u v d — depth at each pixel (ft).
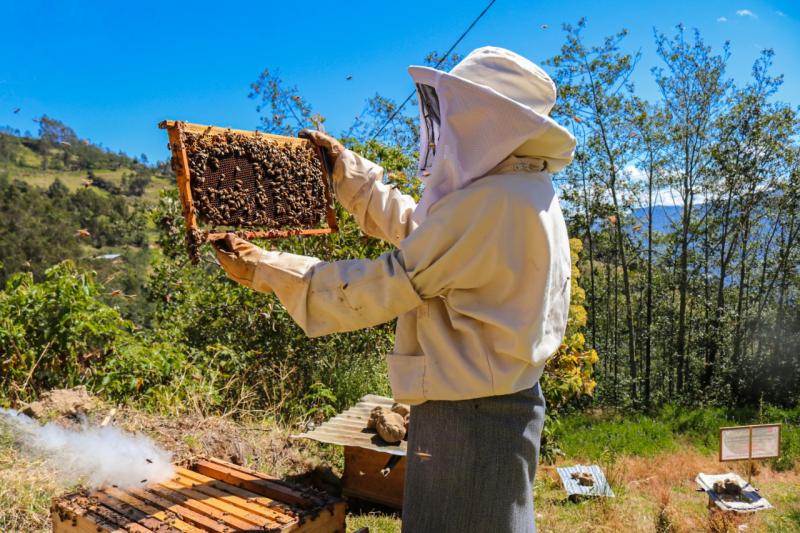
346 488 13.41
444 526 5.52
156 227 25.77
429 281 5.30
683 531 13.48
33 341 14.80
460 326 5.44
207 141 5.96
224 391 18.48
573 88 59.26
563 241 5.77
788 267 62.95
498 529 5.50
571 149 5.73
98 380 14.96
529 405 5.75
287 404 19.01
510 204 5.22
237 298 21.89
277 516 5.44
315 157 7.17
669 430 37.86
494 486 5.48
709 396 60.08
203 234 5.54
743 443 15.49
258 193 6.39
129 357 15.71
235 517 5.43
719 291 65.10
